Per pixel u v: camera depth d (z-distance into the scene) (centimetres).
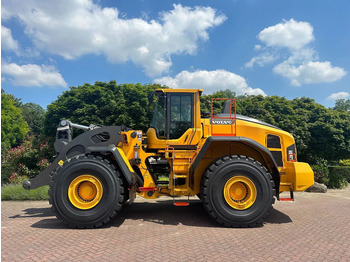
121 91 1057
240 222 433
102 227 434
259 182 441
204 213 540
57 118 1016
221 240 370
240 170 441
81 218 418
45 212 550
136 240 368
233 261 298
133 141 509
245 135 516
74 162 435
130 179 443
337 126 1085
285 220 492
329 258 310
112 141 504
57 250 328
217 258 306
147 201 677
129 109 1003
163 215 522
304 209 595
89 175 433
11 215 523
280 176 504
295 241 369
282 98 1211
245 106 1129
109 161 449
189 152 506
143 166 508
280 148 518
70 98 1038
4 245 346
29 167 1010
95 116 991
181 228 431
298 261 300
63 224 452
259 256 313
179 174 499
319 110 1145
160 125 532
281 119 1073
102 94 1036
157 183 564
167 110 526
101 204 428
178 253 320
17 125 3269
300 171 479
